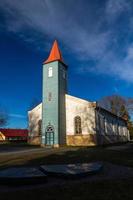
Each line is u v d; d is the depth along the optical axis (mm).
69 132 36875
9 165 13125
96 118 36062
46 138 35688
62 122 36375
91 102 36219
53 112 36094
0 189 7668
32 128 40656
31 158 16281
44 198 6766
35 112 40938
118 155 18219
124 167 12328
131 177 9703
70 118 37344
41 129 37875
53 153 20344
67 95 38438
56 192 7344
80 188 7824
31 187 7914
